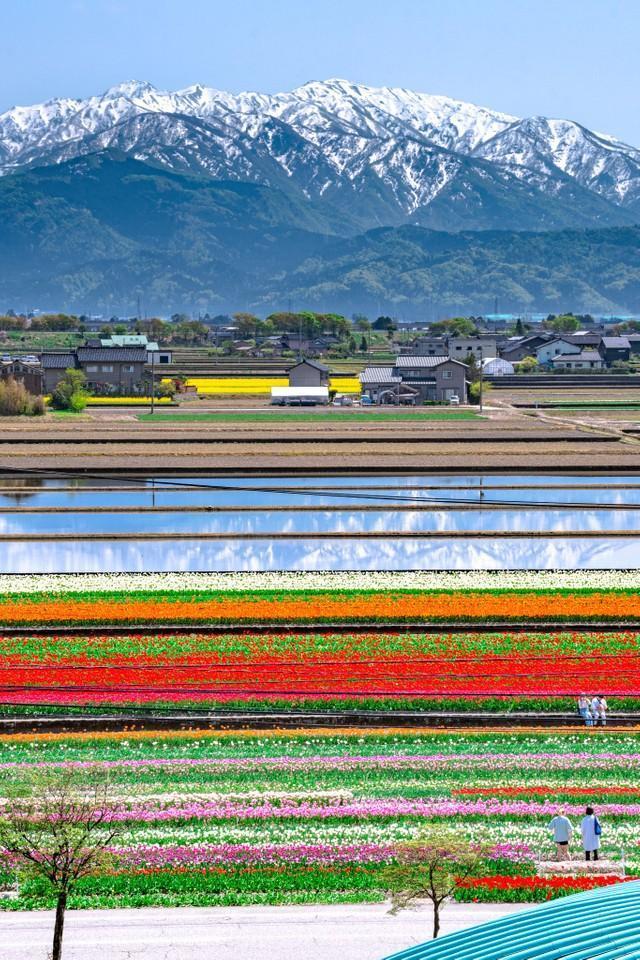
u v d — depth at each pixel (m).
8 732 108.56
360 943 67.50
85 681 117.06
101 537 197.88
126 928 70.06
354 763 97.69
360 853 80.38
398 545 193.50
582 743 104.06
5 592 154.38
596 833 79.75
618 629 141.38
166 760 98.06
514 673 120.94
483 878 74.56
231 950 66.75
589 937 45.97
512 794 91.00
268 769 96.69
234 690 112.81
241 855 80.06
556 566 177.38
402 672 121.19
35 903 74.06
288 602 148.62
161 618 141.50
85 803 72.56
